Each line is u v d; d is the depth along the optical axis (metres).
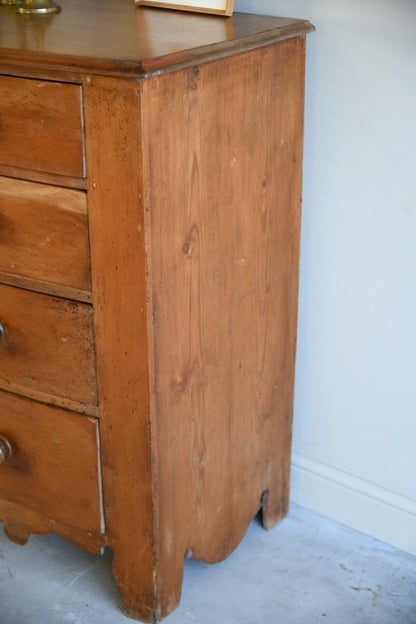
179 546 1.43
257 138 1.32
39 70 1.11
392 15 1.34
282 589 1.53
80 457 1.36
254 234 1.39
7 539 1.66
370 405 1.61
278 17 1.42
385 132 1.41
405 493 1.62
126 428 1.29
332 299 1.59
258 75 1.28
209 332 1.34
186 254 1.23
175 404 1.31
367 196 1.47
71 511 1.42
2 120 1.18
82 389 1.31
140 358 1.22
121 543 1.40
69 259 1.22
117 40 1.20
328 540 1.66
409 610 1.48
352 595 1.51
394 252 1.48
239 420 1.50
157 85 1.08
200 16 1.42
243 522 1.60
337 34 1.41
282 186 1.43
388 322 1.53
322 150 1.49
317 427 1.70
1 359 1.37
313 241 1.57
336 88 1.44
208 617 1.46
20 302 1.30
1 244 1.28
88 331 1.26
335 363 1.63
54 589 1.53
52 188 1.19
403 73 1.36
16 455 1.44
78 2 1.56
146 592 1.42
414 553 1.63
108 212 1.15
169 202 1.17
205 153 1.21
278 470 1.67
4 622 1.45
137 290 1.18
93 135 1.12
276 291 1.50
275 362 1.55
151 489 1.31
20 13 1.43
